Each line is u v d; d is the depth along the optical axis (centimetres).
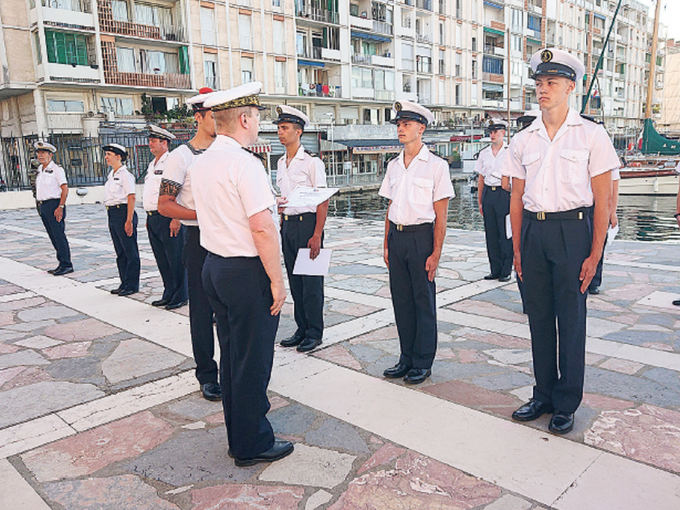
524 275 306
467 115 4544
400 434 294
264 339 261
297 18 3231
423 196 350
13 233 1227
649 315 487
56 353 437
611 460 262
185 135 2305
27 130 2620
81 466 272
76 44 2441
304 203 342
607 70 6122
